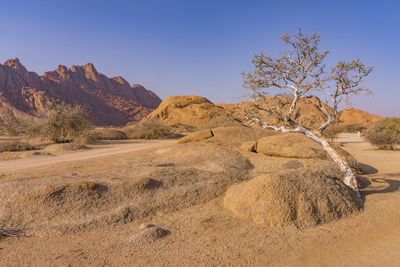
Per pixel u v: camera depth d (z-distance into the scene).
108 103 164.88
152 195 5.40
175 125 57.91
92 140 24.38
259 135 14.07
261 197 4.73
